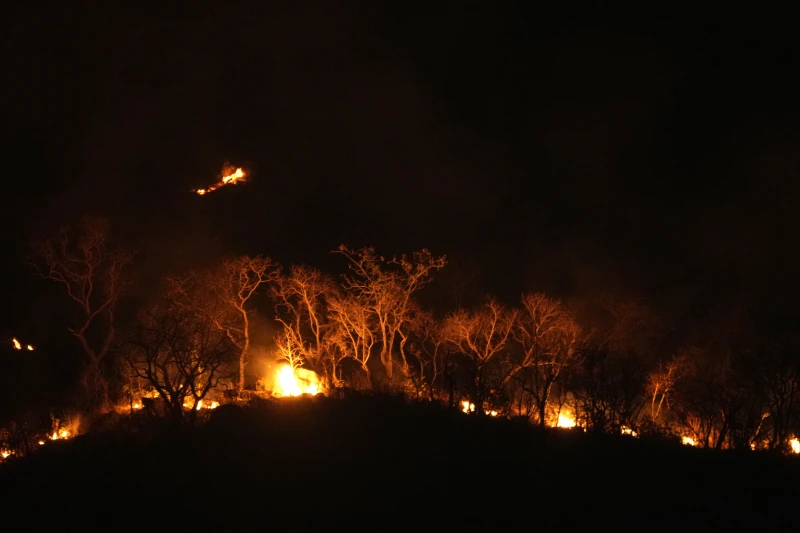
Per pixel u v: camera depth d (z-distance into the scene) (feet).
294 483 57.41
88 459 67.97
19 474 66.08
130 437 74.84
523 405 101.40
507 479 55.98
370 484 56.29
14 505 56.49
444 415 79.00
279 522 49.96
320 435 71.05
